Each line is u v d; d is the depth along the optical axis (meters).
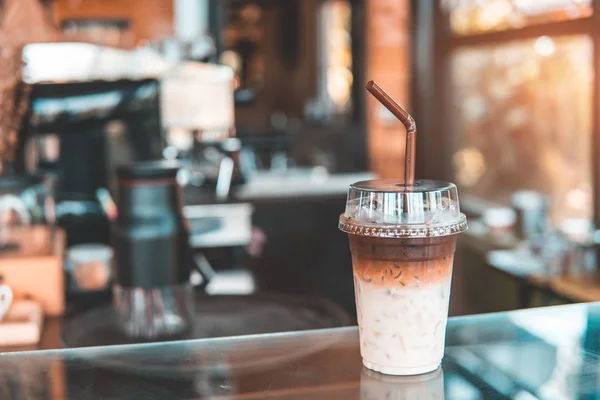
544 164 4.31
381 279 0.90
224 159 4.08
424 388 0.88
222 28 7.15
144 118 2.31
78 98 2.24
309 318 1.53
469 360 0.97
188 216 2.90
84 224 2.38
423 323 0.91
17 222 1.86
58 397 0.89
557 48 4.12
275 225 4.29
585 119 3.90
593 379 0.90
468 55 5.31
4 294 1.48
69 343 1.40
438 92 5.73
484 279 3.51
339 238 4.35
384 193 0.89
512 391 0.87
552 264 3.10
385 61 7.39
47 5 5.50
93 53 2.49
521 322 1.12
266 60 11.16
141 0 6.93
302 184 4.63
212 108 3.25
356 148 7.64
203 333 1.45
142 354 1.03
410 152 0.90
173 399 0.88
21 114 2.17
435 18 5.71
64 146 2.31
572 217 4.03
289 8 10.43
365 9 7.43
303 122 8.63
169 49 3.44
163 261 1.47
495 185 4.98
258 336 1.09
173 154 3.42
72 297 1.82
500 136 4.88
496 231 3.92
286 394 0.88
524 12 4.46
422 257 0.89
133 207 1.47
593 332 1.07
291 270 3.01
